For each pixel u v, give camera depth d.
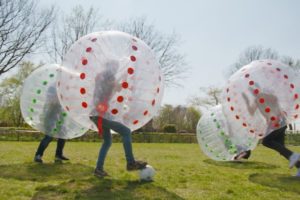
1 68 24.50
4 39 24.09
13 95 38.03
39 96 6.81
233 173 7.14
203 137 8.79
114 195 4.40
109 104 5.01
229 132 7.84
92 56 5.12
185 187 5.28
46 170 6.26
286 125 6.39
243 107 6.34
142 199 4.28
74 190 4.59
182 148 18.20
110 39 5.22
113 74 5.00
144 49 5.32
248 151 8.02
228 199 4.54
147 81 5.15
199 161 9.80
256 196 4.79
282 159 11.48
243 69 6.62
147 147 18.56
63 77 5.30
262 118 6.23
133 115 5.17
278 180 6.18
